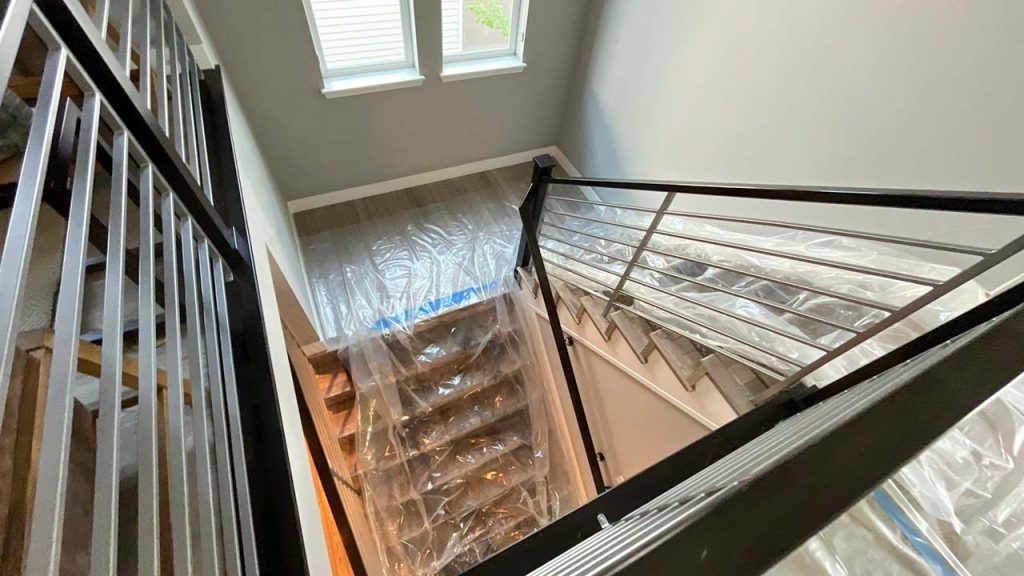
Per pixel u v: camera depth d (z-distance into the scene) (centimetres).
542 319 296
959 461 114
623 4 273
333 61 287
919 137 158
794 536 39
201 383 81
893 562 101
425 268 316
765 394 159
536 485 301
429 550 281
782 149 208
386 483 283
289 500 91
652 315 201
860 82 170
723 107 231
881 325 116
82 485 79
